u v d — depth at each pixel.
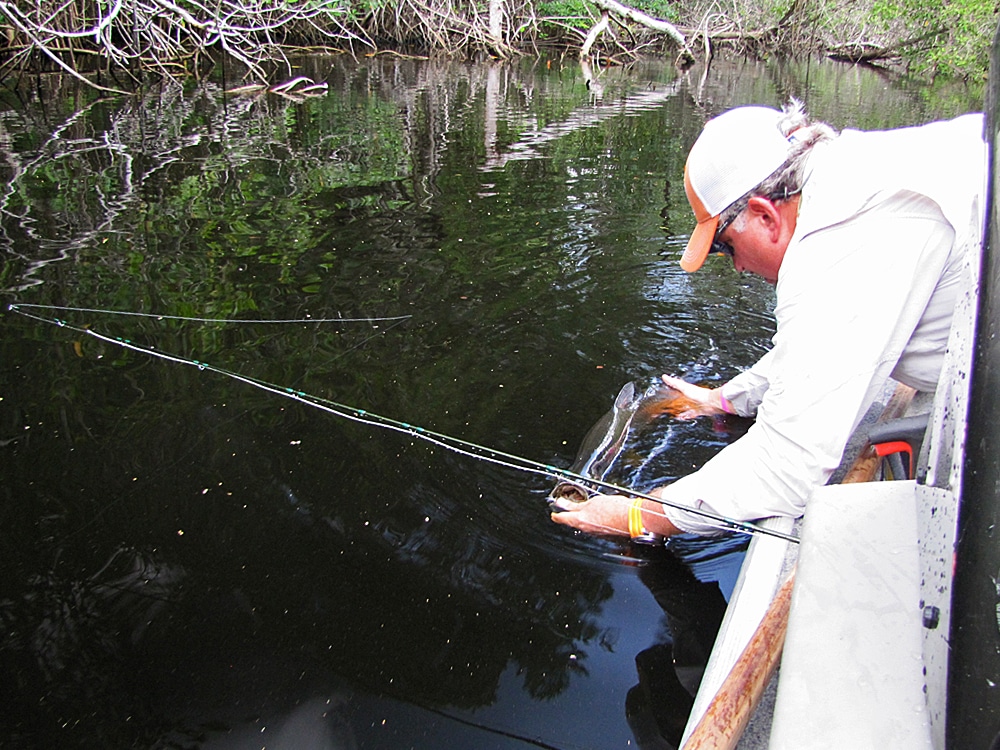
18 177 6.32
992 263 1.21
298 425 3.07
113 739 1.86
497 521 2.58
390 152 7.62
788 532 2.09
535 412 3.25
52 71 11.99
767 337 4.01
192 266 4.60
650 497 2.29
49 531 2.49
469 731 1.87
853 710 1.23
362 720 1.90
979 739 1.02
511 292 4.39
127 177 6.41
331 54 16.83
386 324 3.97
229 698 1.96
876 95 12.77
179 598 2.26
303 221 5.46
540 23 19.17
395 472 2.81
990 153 1.29
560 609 2.22
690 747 1.44
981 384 1.15
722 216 2.16
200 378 3.38
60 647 2.10
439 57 17.50
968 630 1.08
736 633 1.77
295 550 2.44
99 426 3.02
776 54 20.25
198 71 13.10
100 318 3.90
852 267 1.96
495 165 7.19
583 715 1.91
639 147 8.14
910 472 1.98
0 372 3.38
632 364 3.69
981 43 15.02
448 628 2.17
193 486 2.71
